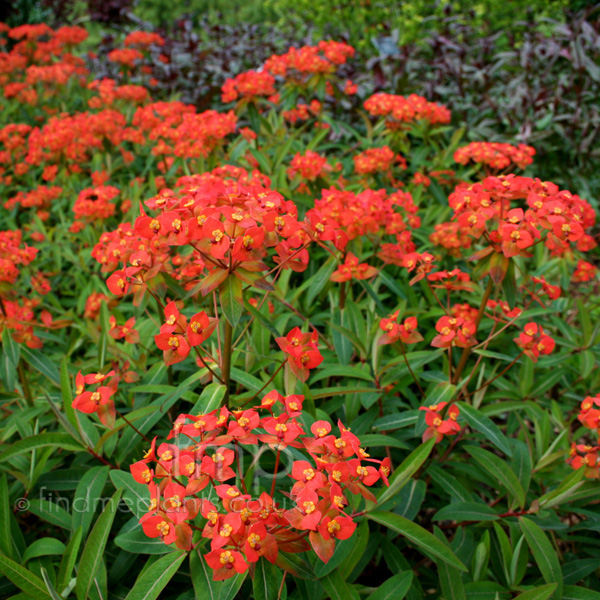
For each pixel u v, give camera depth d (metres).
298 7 9.75
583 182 6.17
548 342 2.26
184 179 2.88
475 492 2.74
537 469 2.46
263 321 1.85
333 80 4.89
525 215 2.02
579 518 2.83
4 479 1.91
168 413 2.53
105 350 2.63
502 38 8.62
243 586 1.83
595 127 6.24
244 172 3.17
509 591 2.02
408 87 6.33
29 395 2.67
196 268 2.37
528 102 6.29
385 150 3.90
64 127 4.65
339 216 2.76
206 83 7.82
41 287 3.09
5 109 6.48
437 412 2.22
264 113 6.22
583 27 6.66
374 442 2.24
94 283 3.73
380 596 1.82
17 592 1.93
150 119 4.99
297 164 3.54
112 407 1.75
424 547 1.72
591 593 2.00
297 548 1.54
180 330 1.69
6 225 5.00
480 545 2.08
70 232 4.24
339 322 2.80
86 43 9.88
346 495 1.90
